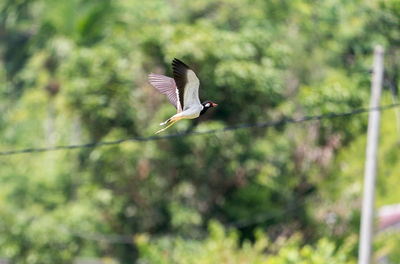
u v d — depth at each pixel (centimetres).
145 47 2233
